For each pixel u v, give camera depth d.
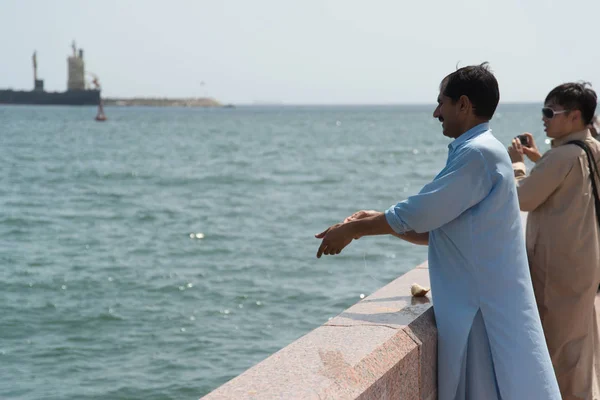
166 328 11.23
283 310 12.16
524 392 2.99
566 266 4.00
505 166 3.08
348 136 85.69
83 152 53.19
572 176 3.95
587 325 4.05
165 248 17.66
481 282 3.06
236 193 29.27
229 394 2.41
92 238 19.02
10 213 23.25
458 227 3.10
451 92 3.17
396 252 16.42
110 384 9.03
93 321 11.62
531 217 4.15
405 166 42.31
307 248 17.34
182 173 37.41
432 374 3.19
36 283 14.06
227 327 11.25
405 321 3.19
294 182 33.34
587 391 4.06
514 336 3.02
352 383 2.57
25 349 10.30
